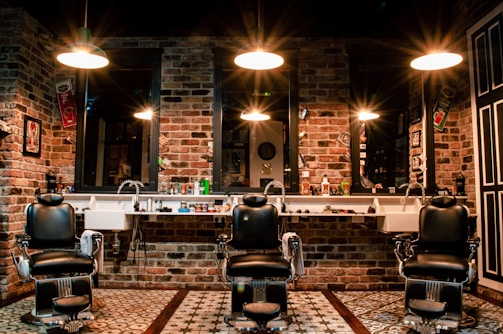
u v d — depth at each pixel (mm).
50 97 4562
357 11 4344
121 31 4547
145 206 4363
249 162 5227
